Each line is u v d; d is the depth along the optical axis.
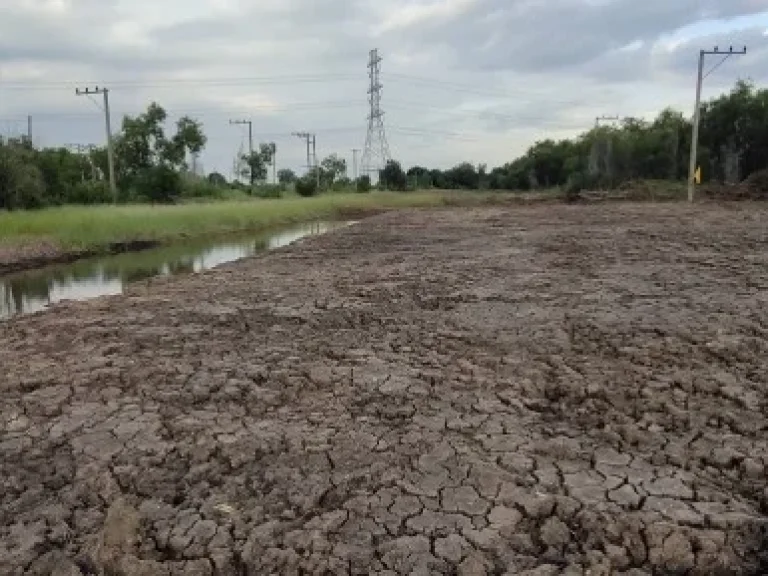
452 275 10.74
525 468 3.83
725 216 21.66
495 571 2.99
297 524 3.36
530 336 6.62
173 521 3.45
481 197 46.50
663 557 3.07
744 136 48.16
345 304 8.56
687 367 5.54
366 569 3.01
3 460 4.23
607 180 50.69
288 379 5.44
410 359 5.95
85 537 3.39
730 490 3.66
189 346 6.59
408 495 3.57
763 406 4.70
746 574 2.99
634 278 9.78
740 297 8.20
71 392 5.32
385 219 27.11
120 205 30.78
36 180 28.97
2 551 3.30
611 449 4.08
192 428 4.51
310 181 55.06
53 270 15.92
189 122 39.84
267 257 15.06
